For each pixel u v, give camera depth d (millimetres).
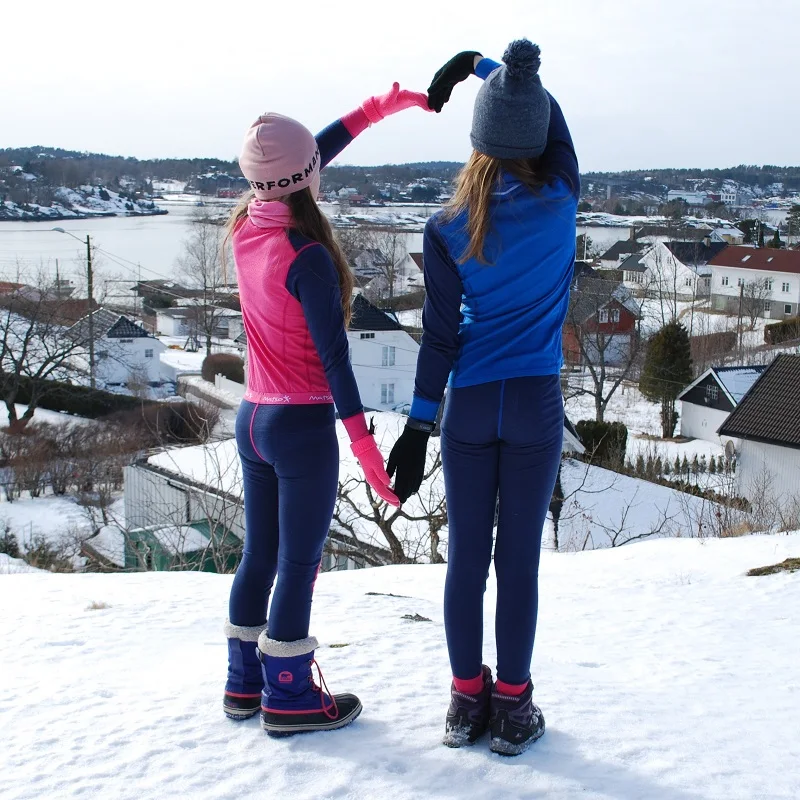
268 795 2270
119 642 4418
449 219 2391
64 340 42406
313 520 2609
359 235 70625
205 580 7516
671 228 117188
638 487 20656
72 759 2488
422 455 2469
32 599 6277
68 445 28953
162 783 2336
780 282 68812
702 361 48469
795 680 3807
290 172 2502
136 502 20906
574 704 2988
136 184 163250
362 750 2529
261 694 2732
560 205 2369
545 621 6059
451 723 2580
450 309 2438
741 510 17562
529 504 2508
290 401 2576
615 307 47188
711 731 2799
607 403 41656
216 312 62438
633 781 2359
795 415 25750
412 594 7164
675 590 7648
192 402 31219
